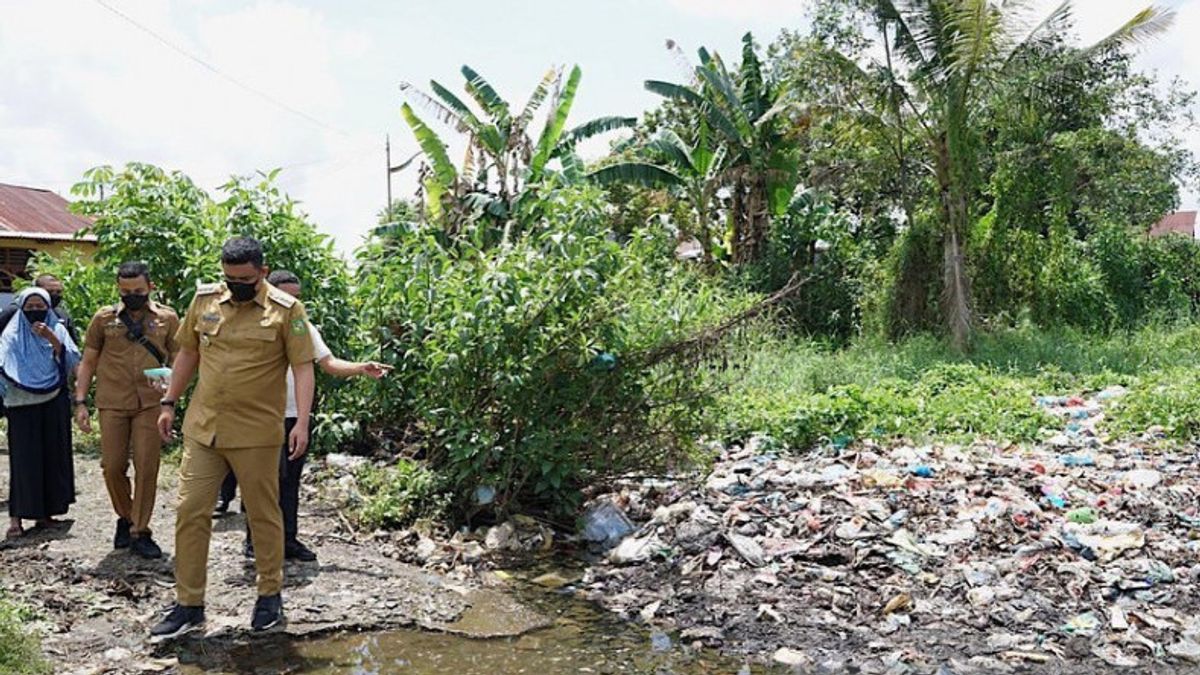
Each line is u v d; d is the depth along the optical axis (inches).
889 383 540.1
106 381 246.8
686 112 1045.2
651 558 273.0
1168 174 927.7
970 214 809.5
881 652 212.7
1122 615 224.1
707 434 343.6
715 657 212.1
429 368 322.3
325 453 370.9
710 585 252.2
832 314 870.4
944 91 782.5
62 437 271.4
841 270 898.7
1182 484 326.3
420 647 212.2
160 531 274.1
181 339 210.5
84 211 402.3
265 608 210.8
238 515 294.0
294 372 208.5
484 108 750.5
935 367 597.9
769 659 210.8
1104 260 896.9
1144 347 712.4
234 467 204.4
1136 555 255.8
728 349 336.8
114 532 270.5
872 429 420.5
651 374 319.3
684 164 893.8
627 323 312.5
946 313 780.6
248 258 199.6
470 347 298.8
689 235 944.9
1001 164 813.2
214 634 207.9
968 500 304.5
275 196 390.9
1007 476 338.3
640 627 229.9
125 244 395.5
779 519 292.5
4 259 882.1
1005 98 779.4
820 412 418.0
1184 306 874.8
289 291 258.8
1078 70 781.3
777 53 955.3
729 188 935.7
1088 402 508.1
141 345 246.8
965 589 242.4
